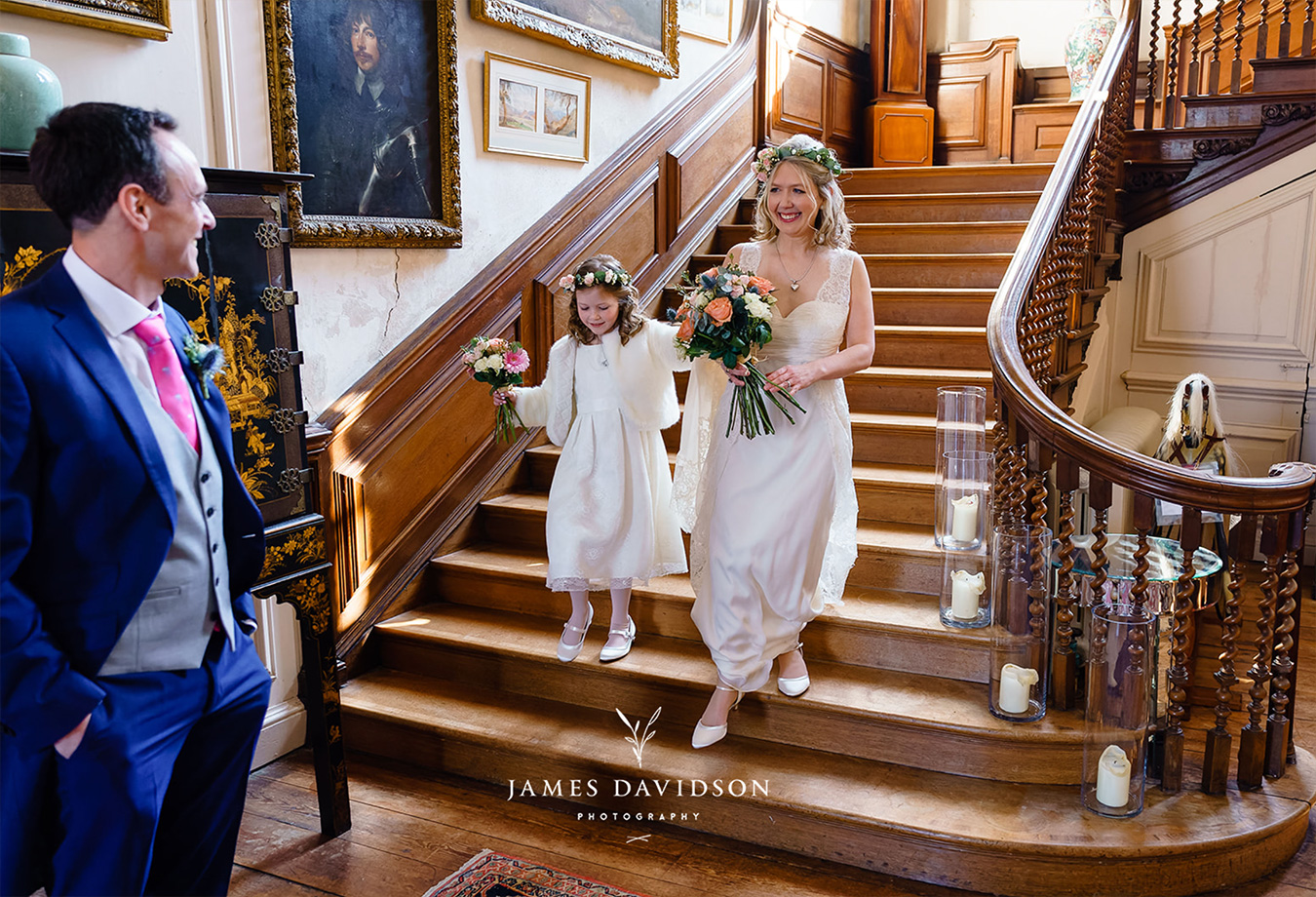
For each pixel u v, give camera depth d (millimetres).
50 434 1551
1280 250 4992
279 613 3139
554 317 4113
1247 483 2420
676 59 4762
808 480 2637
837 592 2838
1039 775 2617
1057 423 2566
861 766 2738
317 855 2607
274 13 2834
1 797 1642
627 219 4527
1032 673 2625
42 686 1521
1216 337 5219
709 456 2779
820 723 2812
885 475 3549
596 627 3385
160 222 1628
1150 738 2676
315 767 2672
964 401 3246
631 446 3002
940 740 2674
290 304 2445
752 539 2623
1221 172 5062
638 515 3008
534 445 4180
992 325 3051
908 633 2934
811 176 2607
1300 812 2506
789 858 2578
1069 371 4223
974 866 2396
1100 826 2420
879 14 6625
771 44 5648
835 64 6520
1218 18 5004
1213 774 2570
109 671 1687
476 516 3854
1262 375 5137
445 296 3627
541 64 3910
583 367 3000
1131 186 5266
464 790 2945
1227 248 5121
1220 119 5039
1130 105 5238
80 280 1633
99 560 1631
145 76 2561
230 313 2303
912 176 5449
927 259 4582
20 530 1506
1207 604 3041
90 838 1690
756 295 2445
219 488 1858
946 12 7109
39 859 1727
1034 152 6707
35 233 1949
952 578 2924
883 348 4227
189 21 2656
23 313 1566
